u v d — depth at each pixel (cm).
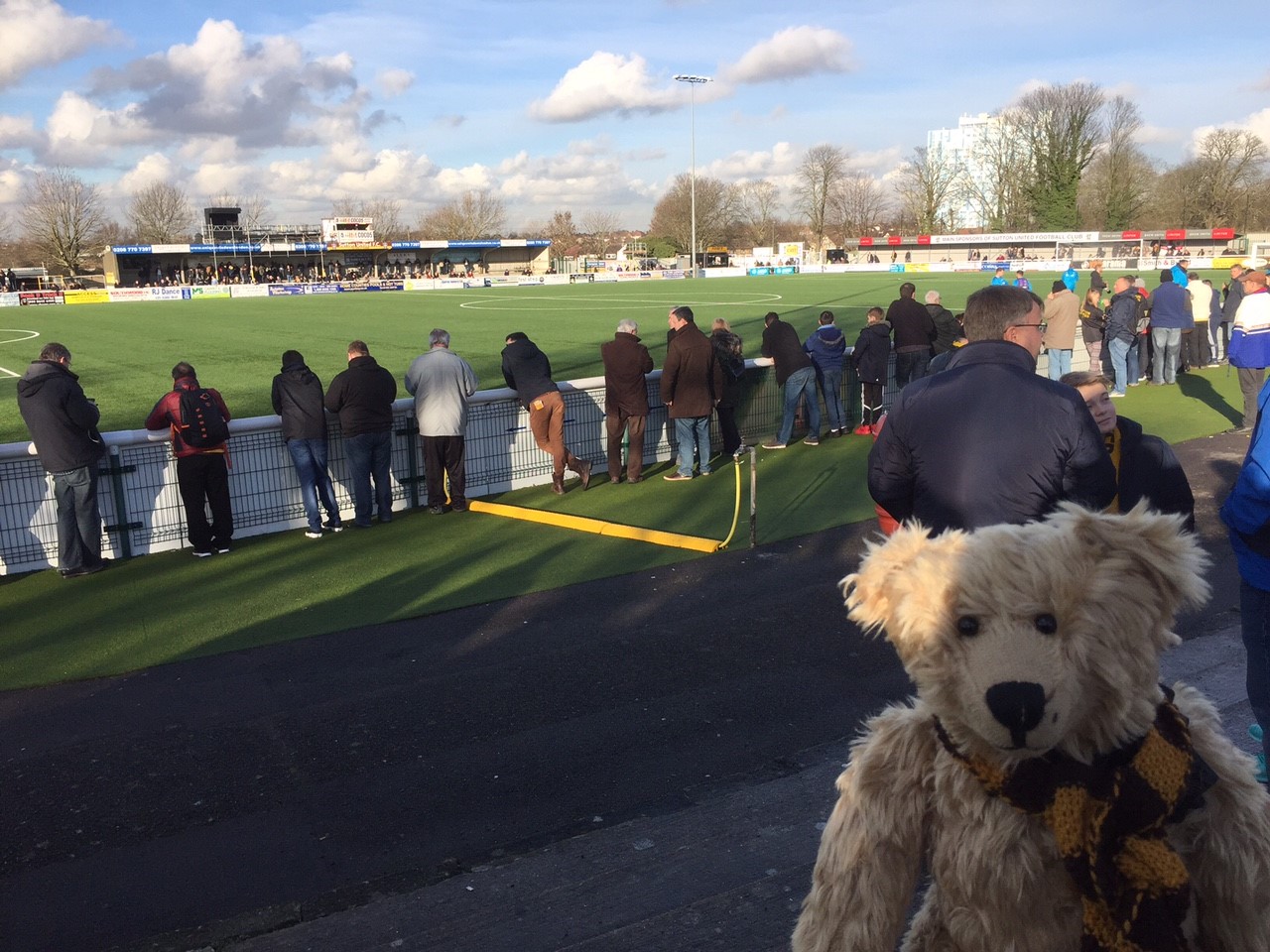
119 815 421
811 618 641
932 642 152
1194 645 563
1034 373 293
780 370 1259
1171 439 1220
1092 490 276
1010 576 148
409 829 403
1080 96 8356
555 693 533
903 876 167
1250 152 8531
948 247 8800
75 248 8212
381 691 545
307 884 367
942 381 286
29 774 460
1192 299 1733
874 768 169
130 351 2666
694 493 1035
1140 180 8712
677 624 637
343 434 916
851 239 10381
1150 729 154
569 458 1052
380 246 8375
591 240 11000
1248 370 1246
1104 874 147
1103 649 147
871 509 941
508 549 834
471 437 1035
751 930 317
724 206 10288
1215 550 752
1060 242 8188
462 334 2962
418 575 768
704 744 470
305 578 770
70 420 772
